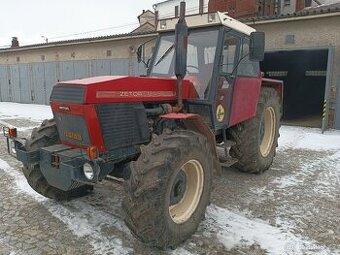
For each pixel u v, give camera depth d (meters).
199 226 3.22
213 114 3.74
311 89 13.66
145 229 2.54
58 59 17.19
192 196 3.03
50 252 2.75
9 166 5.24
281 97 5.72
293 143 7.44
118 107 2.95
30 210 3.55
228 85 4.03
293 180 4.70
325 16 9.02
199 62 3.93
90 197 3.91
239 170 5.04
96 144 2.85
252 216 3.48
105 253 2.74
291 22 9.71
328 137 8.22
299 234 3.10
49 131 3.39
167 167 2.58
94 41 15.04
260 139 4.90
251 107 4.53
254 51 3.57
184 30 3.16
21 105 17.88
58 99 2.99
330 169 5.31
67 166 2.78
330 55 8.85
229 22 3.92
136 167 2.60
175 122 3.37
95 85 2.78
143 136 3.16
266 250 2.82
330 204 3.83
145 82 3.18
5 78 20.48
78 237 2.99
